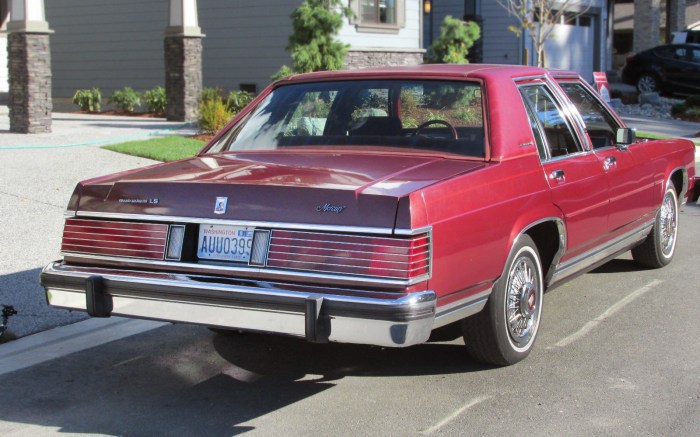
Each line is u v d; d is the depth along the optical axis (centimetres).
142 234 453
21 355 551
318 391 489
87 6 2341
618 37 4678
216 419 451
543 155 538
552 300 678
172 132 1572
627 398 471
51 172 1127
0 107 2059
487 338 493
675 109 2262
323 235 411
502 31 2772
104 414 459
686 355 544
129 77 2302
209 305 425
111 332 600
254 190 430
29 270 718
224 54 2080
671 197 771
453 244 429
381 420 446
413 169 465
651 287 713
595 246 610
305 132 550
